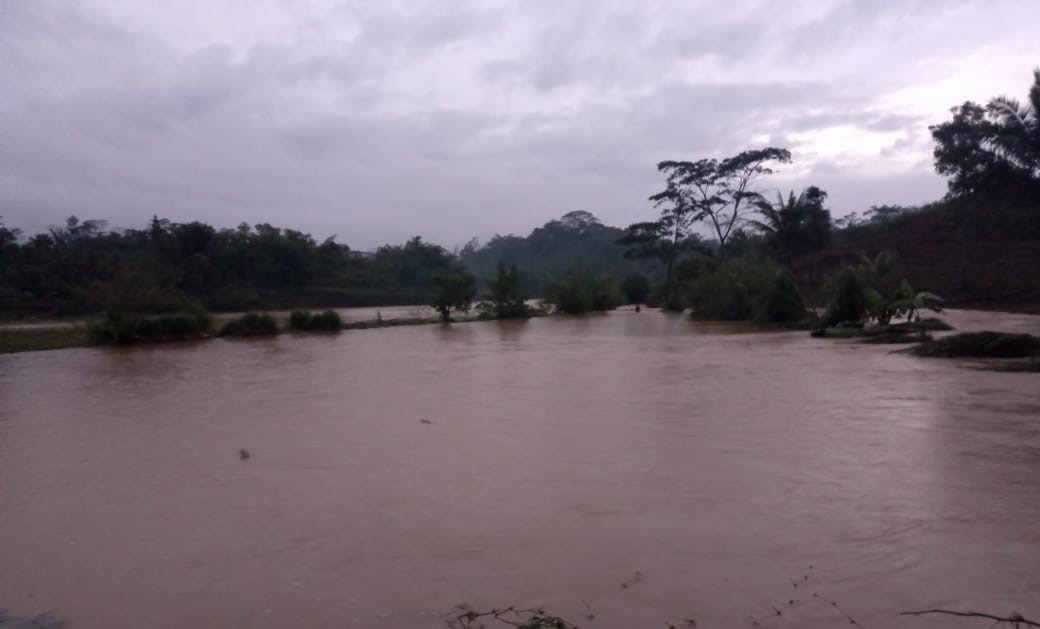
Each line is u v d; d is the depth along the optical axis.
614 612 3.71
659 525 4.88
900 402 9.07
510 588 4.02
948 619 3.53
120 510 5.61
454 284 34.62
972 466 6.05
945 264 37.56
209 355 18.97
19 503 5.88
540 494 5.63
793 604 3.72
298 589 4.11
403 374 13.57
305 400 10.61
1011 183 42.06
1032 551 4.26
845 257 42.31
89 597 4.12
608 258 109.00
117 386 13.04
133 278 26.14
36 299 42.09
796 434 7.44
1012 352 13.19
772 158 48.78
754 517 4.98
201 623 3.78
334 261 69.50
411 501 5.56
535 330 26.97
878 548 4.38
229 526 5.15
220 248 59.00
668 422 8.21
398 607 3.86
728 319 30.31
